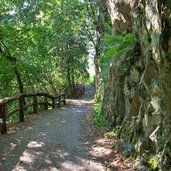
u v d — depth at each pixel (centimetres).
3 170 496
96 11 1559
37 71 1453
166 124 423
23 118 880
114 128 705
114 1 709
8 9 1557
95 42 1845
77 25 1845
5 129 722
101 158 537
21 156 557
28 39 1312
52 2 1783
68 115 1073
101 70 1431
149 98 496
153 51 446
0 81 1300
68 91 2547
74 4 1689
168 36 371
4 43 1280
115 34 763
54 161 532
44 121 898
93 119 959
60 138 678
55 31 1862
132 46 565
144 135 499
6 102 727
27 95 956
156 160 436
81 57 2495
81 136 696
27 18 1591
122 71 686
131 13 593
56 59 2419
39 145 620
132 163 491
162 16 381
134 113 577
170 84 389
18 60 1345
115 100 729
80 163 521
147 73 488
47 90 2239
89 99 2334
